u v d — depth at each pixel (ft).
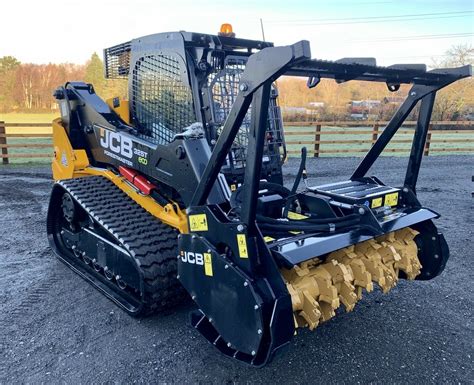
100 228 11.94
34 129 68.23
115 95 14.06
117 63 13.16
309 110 73.20
